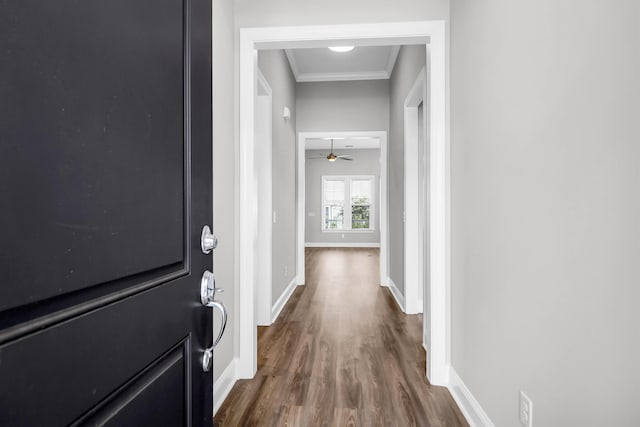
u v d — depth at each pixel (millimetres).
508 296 1403
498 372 1490
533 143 1220
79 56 521
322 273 6133
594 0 923
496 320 1512
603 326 894
